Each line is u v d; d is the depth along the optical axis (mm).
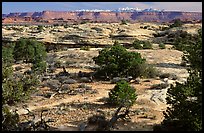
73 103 21219
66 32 94375
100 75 31281
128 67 30328
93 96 23281
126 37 87062
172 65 39688
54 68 37469
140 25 112688
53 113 18734
